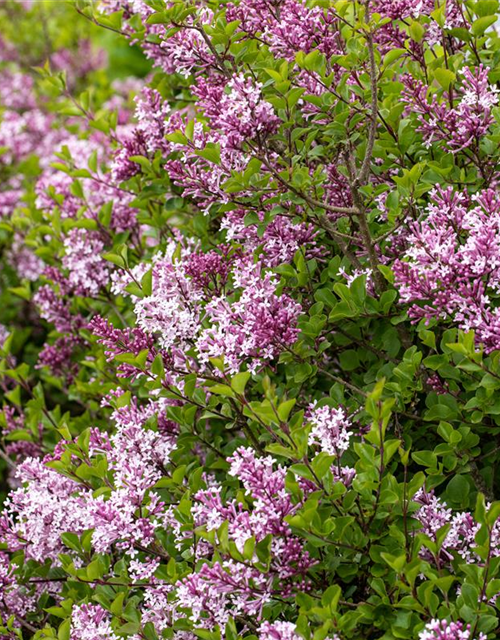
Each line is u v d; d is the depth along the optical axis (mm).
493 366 1324
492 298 1420
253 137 1422
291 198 1430
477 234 1352
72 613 1384
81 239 1729
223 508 1308
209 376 1421
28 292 1924
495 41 1575
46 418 1782
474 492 1425
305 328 1424
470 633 1250
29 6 3191
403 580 1269
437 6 1446
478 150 1438
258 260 1474
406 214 1460
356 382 1501
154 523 1378
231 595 1330
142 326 1443
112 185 1733
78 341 1837
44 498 1462
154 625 1374
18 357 2234
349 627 1276
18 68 3092
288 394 1472
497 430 1409
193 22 1462
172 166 1466
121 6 1709
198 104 1478
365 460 1294
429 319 1371
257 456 1469
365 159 1407
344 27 1503
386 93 1475
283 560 1282
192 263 1460
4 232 2262
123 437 1427
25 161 2383
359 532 1313
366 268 1483
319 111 1454
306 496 1310
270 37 1489
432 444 1483
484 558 1254
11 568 1467
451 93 1437
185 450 1545
